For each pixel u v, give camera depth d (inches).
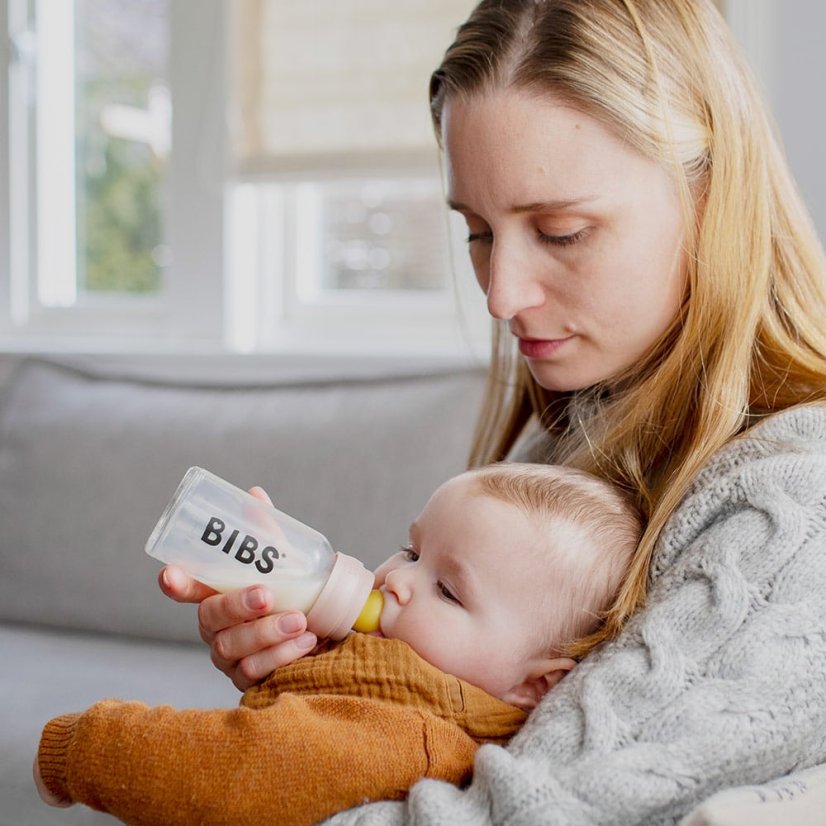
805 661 29.5
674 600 31.3
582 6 37.1
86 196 110.4
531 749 29.8
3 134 109.6
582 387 39.5
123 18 107.7
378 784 30.6
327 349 91.0
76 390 81.7
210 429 74.2
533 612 34.9
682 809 28.9
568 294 37.4
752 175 38.9
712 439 36.1
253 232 98.0
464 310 89.8
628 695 29.9
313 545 36.2
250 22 90.1
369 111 85.8
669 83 37.6
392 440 69.2
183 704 58.1
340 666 34.0
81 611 73.4
